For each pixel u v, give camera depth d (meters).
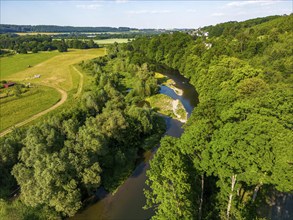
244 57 104.12
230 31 177.62
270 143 25.78
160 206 30.19
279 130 26.44
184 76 133.88
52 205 39.47
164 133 71.88
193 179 33.97
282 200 35.94
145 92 100.00
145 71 116.75
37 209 41.03
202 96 78.44
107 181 49.91
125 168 53.69
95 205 44.75
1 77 147.12
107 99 84.56
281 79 67.12
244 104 34.69
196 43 145.62
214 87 70.00
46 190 37.88
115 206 44.38
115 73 124.06
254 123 27.61
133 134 62.31
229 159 26.52
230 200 30.73
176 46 154.75
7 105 97.31
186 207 28.42
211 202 35.75
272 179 25.92
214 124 33.50
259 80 54.22
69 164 41.72
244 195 36.16
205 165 29.44
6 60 195.38
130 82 115.81
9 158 47.00
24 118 85.25
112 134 57.75
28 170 42.50
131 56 148.12
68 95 107.12
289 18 125.19
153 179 32.16
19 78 142.88
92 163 44.84
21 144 50.31
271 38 105.94
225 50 108.81
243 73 63.94
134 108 69.50
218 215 33.50
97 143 47.34
